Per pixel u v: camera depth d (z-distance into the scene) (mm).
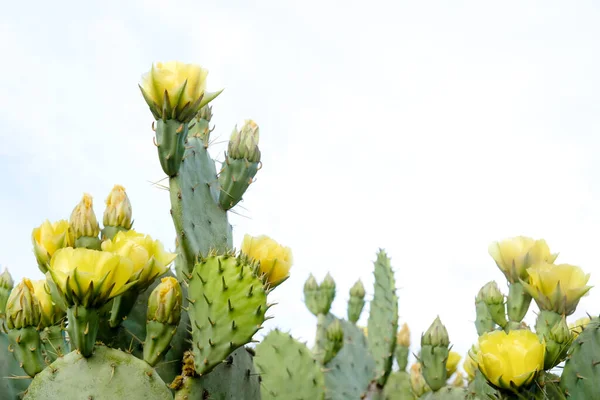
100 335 1270
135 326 1293
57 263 1155
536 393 1241
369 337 2045
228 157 1379
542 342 1299
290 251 1339
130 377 1173
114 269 1157
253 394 1354
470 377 1620
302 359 1734
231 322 1207
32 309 1207
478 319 1578
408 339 2277
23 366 1204
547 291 1321
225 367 1299
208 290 1215
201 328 1218
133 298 1247
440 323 1554
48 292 1219
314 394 1719
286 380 1719
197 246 1321
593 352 1278
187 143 1357
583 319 1491
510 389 1217
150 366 1191
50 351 1267
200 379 1251
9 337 1214
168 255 1251
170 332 1200
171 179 1314
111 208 1329
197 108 1296
